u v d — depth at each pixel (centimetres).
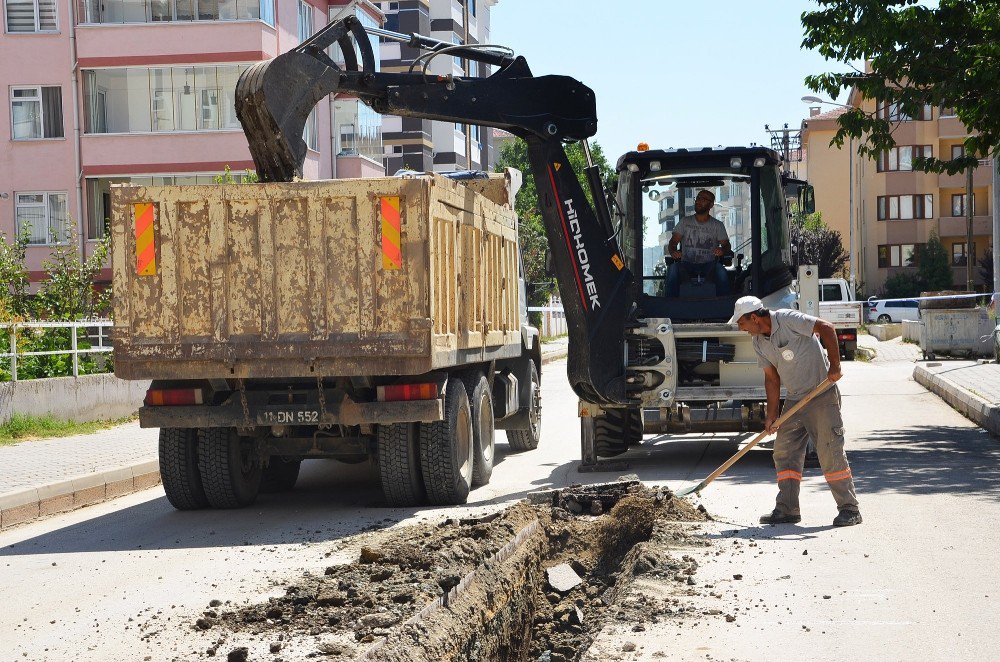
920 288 6450
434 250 941
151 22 3166
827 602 594
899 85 1412
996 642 517
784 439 832
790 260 1302
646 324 1158
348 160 3562
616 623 569
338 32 1011
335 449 1032
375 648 529
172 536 912
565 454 1377
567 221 1127
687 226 1255
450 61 6253
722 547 736
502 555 750
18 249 2631
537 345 1445
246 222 941
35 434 1574
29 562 827
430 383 952
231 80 3180
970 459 1177
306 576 718
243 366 945
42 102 3195
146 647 570
